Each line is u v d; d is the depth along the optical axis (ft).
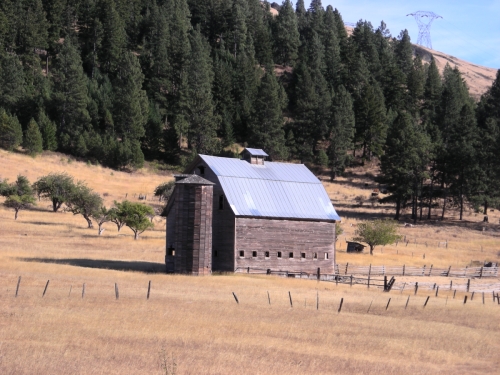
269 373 83.46
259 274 201.67
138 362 84.48
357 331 117.29
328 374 85.46
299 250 213.87
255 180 215.72
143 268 199.41
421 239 344.28
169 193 365.61
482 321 138.21
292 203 216.54
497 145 417.69
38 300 123.54
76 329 100.83
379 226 284.82
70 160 469.16
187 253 191.83
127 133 522.88
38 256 207.21
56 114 522.06
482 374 93.50
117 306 122.62
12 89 518.37
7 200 312.29
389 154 415.64
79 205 292.81
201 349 93.86
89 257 216.33
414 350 105.09
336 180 525.34
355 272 230.68
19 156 448.65
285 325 116.26
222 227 205.98
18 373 76.59
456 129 472.44
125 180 458.09
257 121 529.86
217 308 127.75
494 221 414.21
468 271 247.50
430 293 189.67
